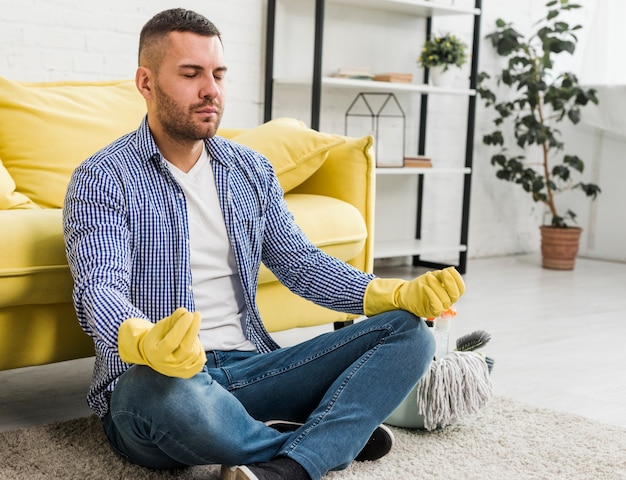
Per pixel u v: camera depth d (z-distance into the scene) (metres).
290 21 3.97
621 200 5.07
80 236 1.50
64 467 1.64
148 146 1.60
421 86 4.09
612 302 3.79
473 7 4.79
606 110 4.91
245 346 1.71
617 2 4.83
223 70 1.59
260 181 1.75
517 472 1.71
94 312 1.36
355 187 2.59
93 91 2.55
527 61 4.70
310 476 1.44
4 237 1.77
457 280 1.52
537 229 5.37
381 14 4.36
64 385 2.29
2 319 1.82
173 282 1.60
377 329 1.56
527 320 3.33
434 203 4.78
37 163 2.29
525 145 5.21
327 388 1.61
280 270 1.77
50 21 3.20
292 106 4.04
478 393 1.91
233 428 1.43
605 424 2.04
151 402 1.36
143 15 3.45
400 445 1.84
